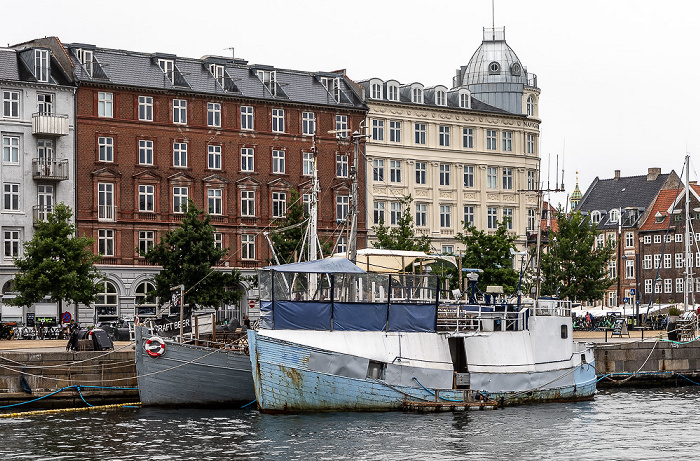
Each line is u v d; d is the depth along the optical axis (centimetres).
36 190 8106
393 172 9625
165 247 7712
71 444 4019
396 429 4325
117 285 8350
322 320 4559
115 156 8394
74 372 5081
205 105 8781
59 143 8188
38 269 7144
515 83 10388
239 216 8888
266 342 4441
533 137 10562
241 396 4881
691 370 6894
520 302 5212
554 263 9650
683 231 13762
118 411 4822
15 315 7938
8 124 8006
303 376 4466
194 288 7638
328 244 8050
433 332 4800
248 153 8975
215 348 4878
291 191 8100
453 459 3825
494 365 4991
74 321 7562
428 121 9825
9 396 4956
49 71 8175
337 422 4441
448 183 9956
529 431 4403
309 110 9225
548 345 5234
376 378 4622
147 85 8525
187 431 4262
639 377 6700
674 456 3941
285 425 4353
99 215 8319
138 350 4812
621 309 9838
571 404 5288
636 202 14625
